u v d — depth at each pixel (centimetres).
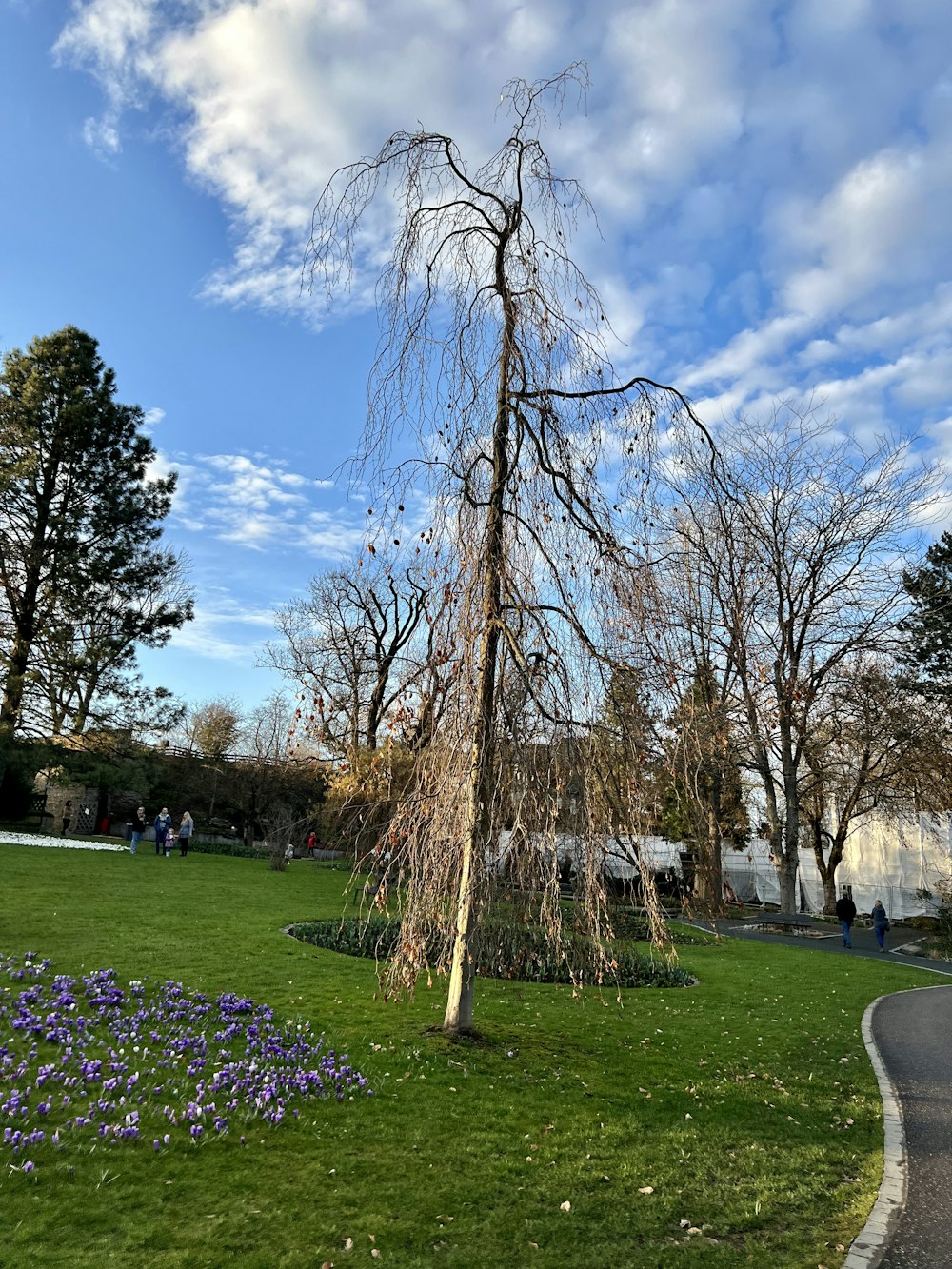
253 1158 515
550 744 738
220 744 5016
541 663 746
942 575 3300
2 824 3152
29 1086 543
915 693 3166
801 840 4447
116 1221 422
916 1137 675
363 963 1177
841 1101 770
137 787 2675
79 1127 515
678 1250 453
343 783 2023
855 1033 1109
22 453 2833
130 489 3017
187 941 1180
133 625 2953
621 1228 474
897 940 2720
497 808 736
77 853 2334
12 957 942
